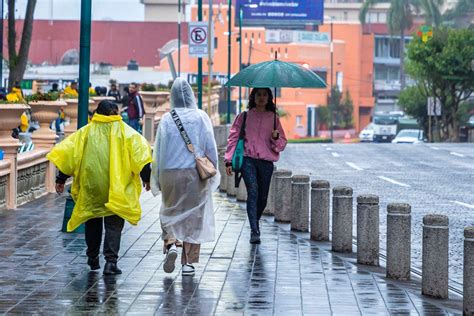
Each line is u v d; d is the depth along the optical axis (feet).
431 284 69.56
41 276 74.59
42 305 64.64
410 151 260.42
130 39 636.89
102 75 556.10
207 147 75.61
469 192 153.38
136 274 75.77
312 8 594.65
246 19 592.60
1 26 246.68
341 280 74.43
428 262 69.67
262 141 91.50
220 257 84.07
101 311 63.05
